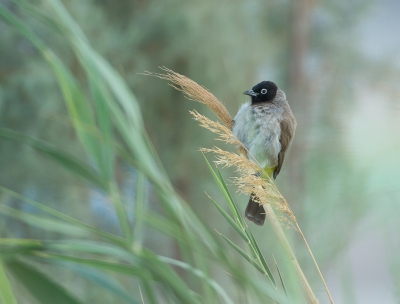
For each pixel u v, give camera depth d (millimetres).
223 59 18203
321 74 20000
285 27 20922
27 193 17016
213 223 18031
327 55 20328
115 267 4109
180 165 18422
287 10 20891
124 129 4391
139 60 17938
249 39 19406
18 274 4031
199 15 17922
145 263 4043
